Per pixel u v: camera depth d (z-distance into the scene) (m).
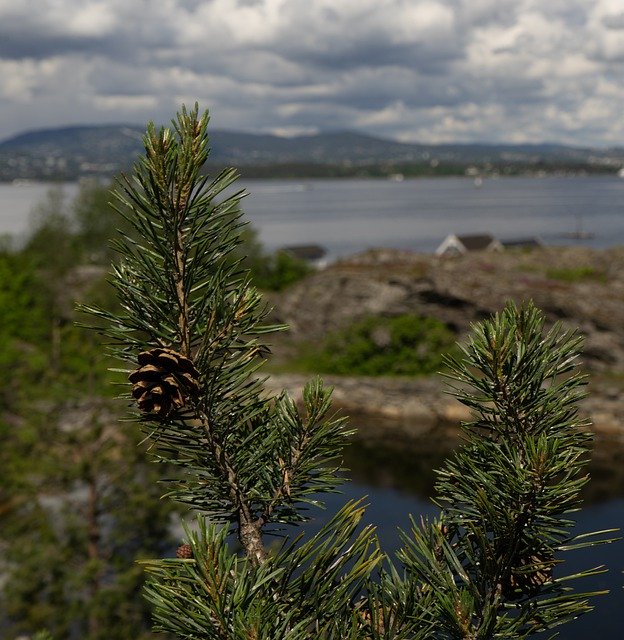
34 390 14.67
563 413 1.65
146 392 1.62
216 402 1.75
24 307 39.91
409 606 1.53
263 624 1.38
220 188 1.69
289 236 166.00
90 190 50.06
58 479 13.70
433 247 140.00
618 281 42.72
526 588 1.56
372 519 18.41
